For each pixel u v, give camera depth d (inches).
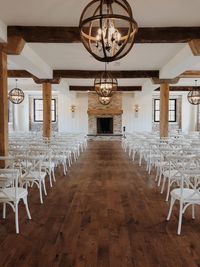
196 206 176.1
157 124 725.3
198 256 114.7
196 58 248.1
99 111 700.7
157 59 315.0
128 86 589.6
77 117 709.3
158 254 116.0
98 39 134.5
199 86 577.0
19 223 147.9
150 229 141.1
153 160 267.9
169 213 153.3
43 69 329.4
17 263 108.2
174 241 128.0
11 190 148.2
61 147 283.3
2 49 205.2
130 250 119.0
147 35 206.4
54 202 184.2
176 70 317.1
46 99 399.2
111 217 157.2
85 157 386.9
